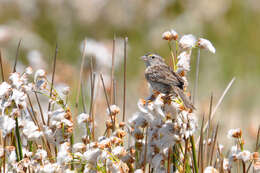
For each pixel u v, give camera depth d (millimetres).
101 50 15734
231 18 20953
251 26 20562
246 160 5605
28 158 5965
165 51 20641
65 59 19594
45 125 6520
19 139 6109
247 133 12289
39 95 12594
